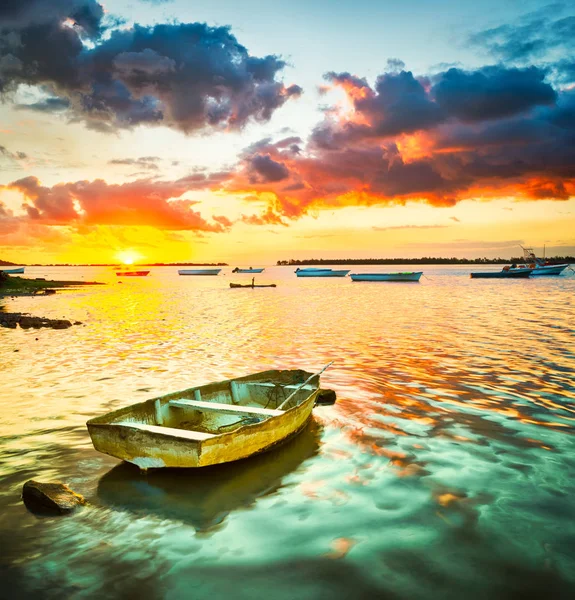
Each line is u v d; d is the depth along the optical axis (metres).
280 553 5.85
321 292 67.44
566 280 99.06
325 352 19.25
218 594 5.12
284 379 12.53
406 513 6.75
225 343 21.94
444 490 7.43
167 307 43.31
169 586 5.26
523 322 28.81
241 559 5.74
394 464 8.41
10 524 6.54
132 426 8.26
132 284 106.69
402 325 28.05
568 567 5.56
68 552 5.89
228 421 10.79
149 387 13.88
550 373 15.01
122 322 31.19
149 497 7.35
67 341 22.86
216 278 159.88
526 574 5.45
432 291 65.94
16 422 10.72
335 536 6.21
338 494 7.37
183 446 7.54
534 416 10.86
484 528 6.36
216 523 6.57
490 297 52.09
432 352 18.94
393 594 5.12
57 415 11.21
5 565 5.63
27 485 7.16
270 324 29.38
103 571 5.52
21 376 15.27
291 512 6.85
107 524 6.55
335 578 5.37
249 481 7.88
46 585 5.29
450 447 9.11
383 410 11.43
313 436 9.88
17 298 56.06
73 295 62.56
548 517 6.62
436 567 5.56
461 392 12.92
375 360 17.48
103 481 7.91
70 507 6.90
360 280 106.25
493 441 9.38
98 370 16.20
